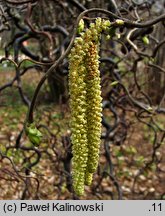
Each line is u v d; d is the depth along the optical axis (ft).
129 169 14.78
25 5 8.11
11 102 16.71
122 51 8.66
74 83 3.55
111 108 9.87
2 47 10.17
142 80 15.61
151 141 16.76
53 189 11.77
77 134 3.61
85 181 3.77
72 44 3.64
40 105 17.33
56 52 8.70
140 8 9.31
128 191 13.23
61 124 12.83
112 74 8.93
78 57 3.52
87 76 3.59
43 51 10.57
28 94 18.19
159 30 15.12
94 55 3.55
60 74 9.00
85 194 12.28
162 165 15.31
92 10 3.91
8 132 16.90
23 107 18.40
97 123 3.67
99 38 3.59
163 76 18.58
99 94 3.65
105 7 9.92
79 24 3.73
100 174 10.84
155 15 12.32
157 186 13.99
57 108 17.56
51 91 18.35
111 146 15.90
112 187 13.39
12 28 10.08
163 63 19.43
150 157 15.71
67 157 9.45
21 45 8.95
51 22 10.89
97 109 3.65
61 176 10.09
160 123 18.58
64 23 10.83
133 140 16.78
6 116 18.26
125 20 4.26
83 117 3.60
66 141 9.87
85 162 3.68
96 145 3.70
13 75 20.07
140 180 14.25
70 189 9.67
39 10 9.83
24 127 4.21
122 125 12.27
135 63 8.98
